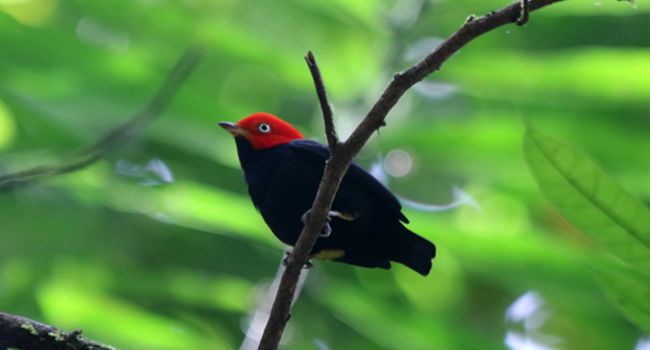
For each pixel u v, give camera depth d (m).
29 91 12.38
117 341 10.66
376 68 11.70
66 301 11.44
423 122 11.59
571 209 4.85
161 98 11.29
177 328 11.24
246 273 13.89
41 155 12.88
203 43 11.92
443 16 12.03
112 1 12.94
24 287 12.40
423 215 10.74
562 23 13.51
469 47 12.55
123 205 12.27
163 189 11.94
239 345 12.96
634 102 11.02
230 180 13.43
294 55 11.77
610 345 14.30
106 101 12.20
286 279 6.59
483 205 13.08
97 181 12.64
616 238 4.83
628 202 4.73
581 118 11.72
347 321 11.78
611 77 10.73
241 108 13.80
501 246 10.05
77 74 12.47
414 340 11.27
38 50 12.70
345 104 11.41
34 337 6.71
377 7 12.13
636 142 11.65
